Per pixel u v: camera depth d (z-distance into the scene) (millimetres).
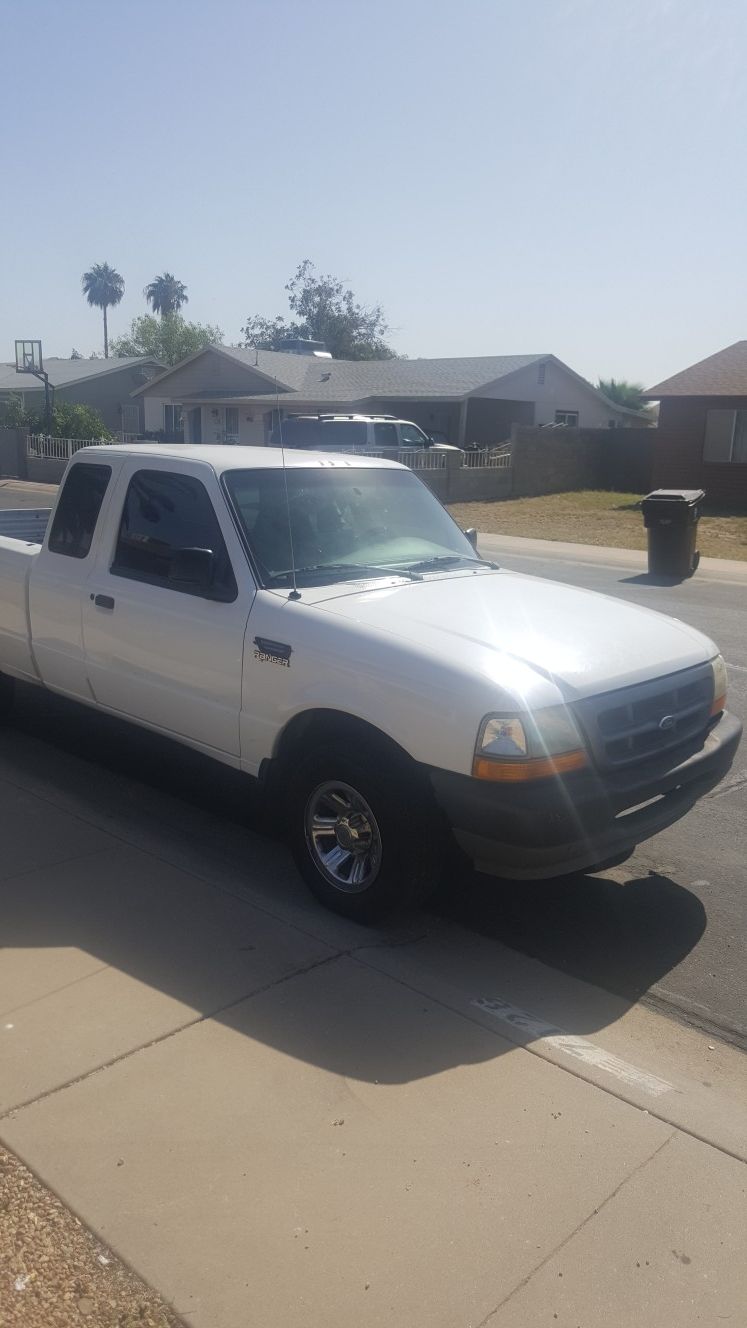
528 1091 3432
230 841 5387
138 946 4258
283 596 4789
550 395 38156
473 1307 2578
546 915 4777
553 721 4023
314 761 4535
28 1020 3713
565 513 24484
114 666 5605
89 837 5348
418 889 4352
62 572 5953
